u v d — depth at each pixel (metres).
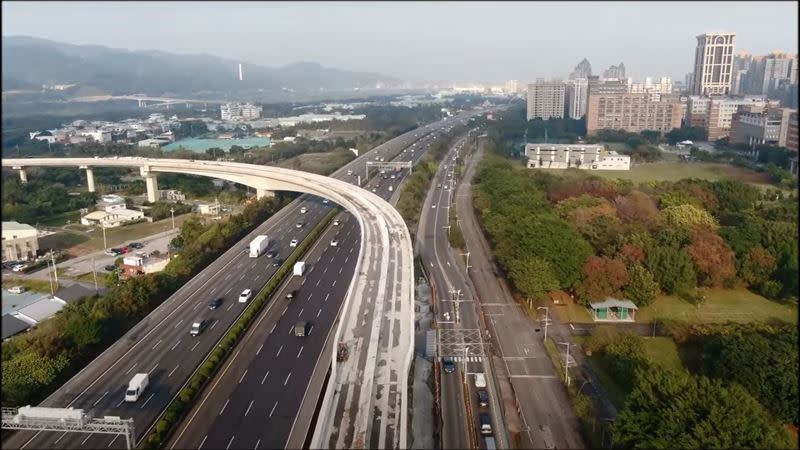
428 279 147.88
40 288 153.38
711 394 74.44
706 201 194.12
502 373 101.50
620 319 123.81
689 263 135.12
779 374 86.94
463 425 86.31
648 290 125.62
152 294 129.62
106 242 197.50
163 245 193.00
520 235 145.25
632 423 75.69
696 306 131.38
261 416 87.88
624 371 96.56
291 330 117.19
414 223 192.75
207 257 161.00
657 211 177.38
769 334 104.00
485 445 81.56
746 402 73.06
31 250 179.75
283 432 84.06
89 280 159.38
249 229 193.88
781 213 175.50
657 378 80.69
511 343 112.94
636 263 131.50
